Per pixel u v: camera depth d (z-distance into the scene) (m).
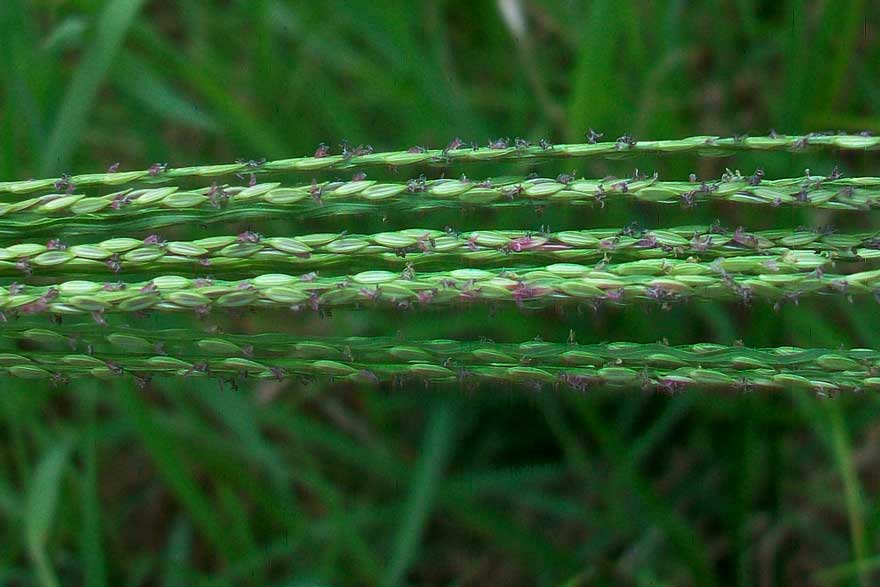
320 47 0.28
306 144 0.27
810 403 0.24
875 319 0.25
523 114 0.28
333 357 0.18
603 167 0.26
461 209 0.18
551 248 0.18
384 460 0.26
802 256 0.17
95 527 0.23
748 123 0.29
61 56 0.29
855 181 0.18
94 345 0.18
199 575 0.26
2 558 0.25
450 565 0.28
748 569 0.26
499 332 0.26
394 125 0.29
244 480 0.25
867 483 0.28
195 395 0.27
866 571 0.24
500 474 0.26
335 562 0.26
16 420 0.24
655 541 0.26
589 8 0.27
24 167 0.26
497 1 0.26
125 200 0.18
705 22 0.30
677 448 0.28
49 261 0.18
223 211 0.18
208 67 0.27
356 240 0.18
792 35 0.25
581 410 0.24
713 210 0.27
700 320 0.26
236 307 0.18
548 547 0.25
